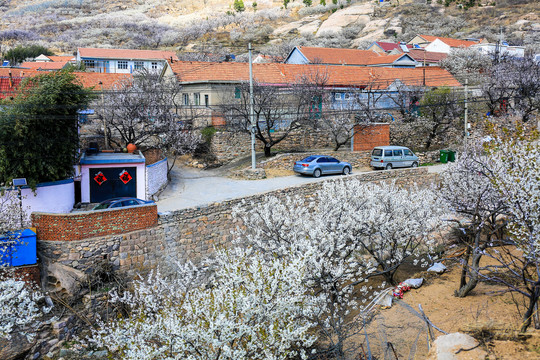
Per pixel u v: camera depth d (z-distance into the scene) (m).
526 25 92.94
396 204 17.23
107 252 17.44
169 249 18.89
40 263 16.75
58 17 133.88
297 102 35.16
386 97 41.19
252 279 10.66
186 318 10.66
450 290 15.14
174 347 9.69
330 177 28.81
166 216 18.97
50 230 16.94
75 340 15.41
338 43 95.44
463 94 40.75
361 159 33.50
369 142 34.88
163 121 30.88
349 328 12.76
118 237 17.69
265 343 9.65
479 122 37.31
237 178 29.31
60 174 20.78
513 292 14.04
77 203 22.34
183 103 38.44
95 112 30.61
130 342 10.47
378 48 71.69
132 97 31.86
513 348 9.23
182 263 19.14
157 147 30.34
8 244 16.03
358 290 16.72
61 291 16.34
